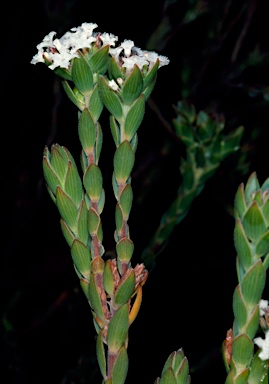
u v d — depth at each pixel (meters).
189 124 0.49
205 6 0.58
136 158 0.64
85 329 0.62
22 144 0.62
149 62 0.22
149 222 0.65
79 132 0.23
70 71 0.23
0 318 0.58
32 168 0.63
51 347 0.64
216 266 0.64
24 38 0.60
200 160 0.49
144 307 0.66
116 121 0.23
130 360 0.64
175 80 0.63
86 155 0.23
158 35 0.58
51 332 0.64
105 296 0.23
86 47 0.22
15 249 0.63
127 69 0.22
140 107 0.23
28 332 0.63
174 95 0.63
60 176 0.23
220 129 0.48
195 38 0.61
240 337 0.22
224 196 0.58
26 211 0.62
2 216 0.63
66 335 0.62
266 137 0.62
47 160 0.23
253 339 0.22
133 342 0.65
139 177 0.64
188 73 0.59
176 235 0.66
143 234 0.65
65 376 0.54
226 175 0.57
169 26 0.58
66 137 0.62
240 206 0.21
